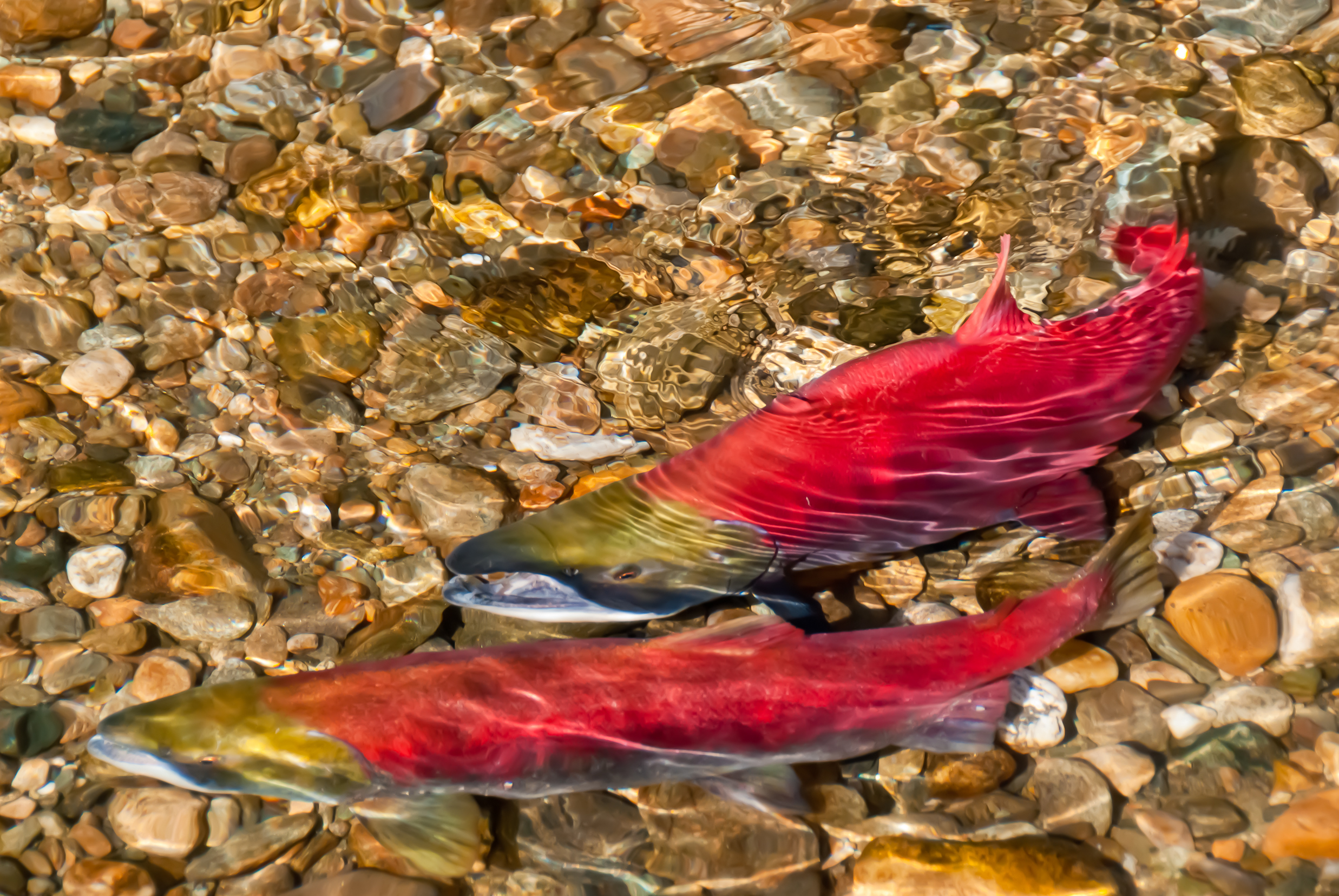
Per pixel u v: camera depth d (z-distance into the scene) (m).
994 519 4.23
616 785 4.10
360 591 4.20
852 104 4.43
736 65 4.46
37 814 4.10
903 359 4.22
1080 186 4.38
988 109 4.42
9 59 4.46
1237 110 4.40
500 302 4.34
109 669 4.16
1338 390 4.25
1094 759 4.11
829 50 4.46
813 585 4.21
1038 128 4.41
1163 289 4.26
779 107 4.43
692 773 4.10
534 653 4.10
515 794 4.10
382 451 4.27
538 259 4.36
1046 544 4.22
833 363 4.30
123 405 4.29
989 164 4.39
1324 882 4.07
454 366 4.32
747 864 4.09
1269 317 4.30
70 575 4.20
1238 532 4.20
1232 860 4.07
